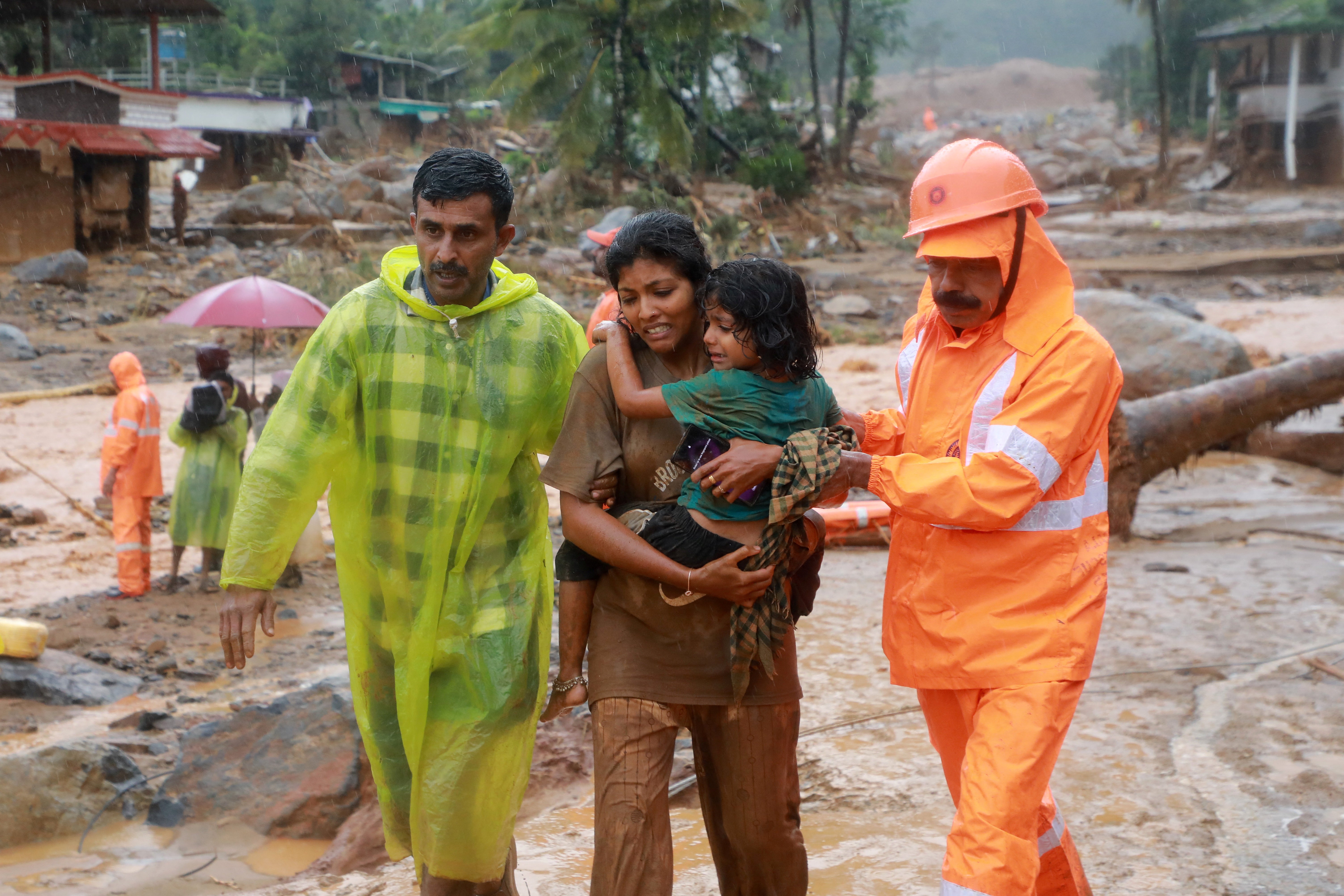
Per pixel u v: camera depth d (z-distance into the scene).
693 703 3.11
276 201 35.62
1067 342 3.01
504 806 3.48
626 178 42.97
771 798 3.19
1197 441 9.50
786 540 3.05
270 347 21.06
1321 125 51.12
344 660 7.19
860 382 17.75
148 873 4.39
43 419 15.73
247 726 4.98
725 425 3.03
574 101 39.72
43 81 32.72
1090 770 4.73
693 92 45.59
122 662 7.14
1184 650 6.27
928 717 3.34
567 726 5.20
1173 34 68.12
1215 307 24.73
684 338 3.17
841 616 7.19
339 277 27.36
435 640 3.45
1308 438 12.02
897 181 53.78
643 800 3.07
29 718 6.22
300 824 4.65
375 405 3.43
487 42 39.53
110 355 20.56
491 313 3.47
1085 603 3.04
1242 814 4.30
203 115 49.78
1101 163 58.75
